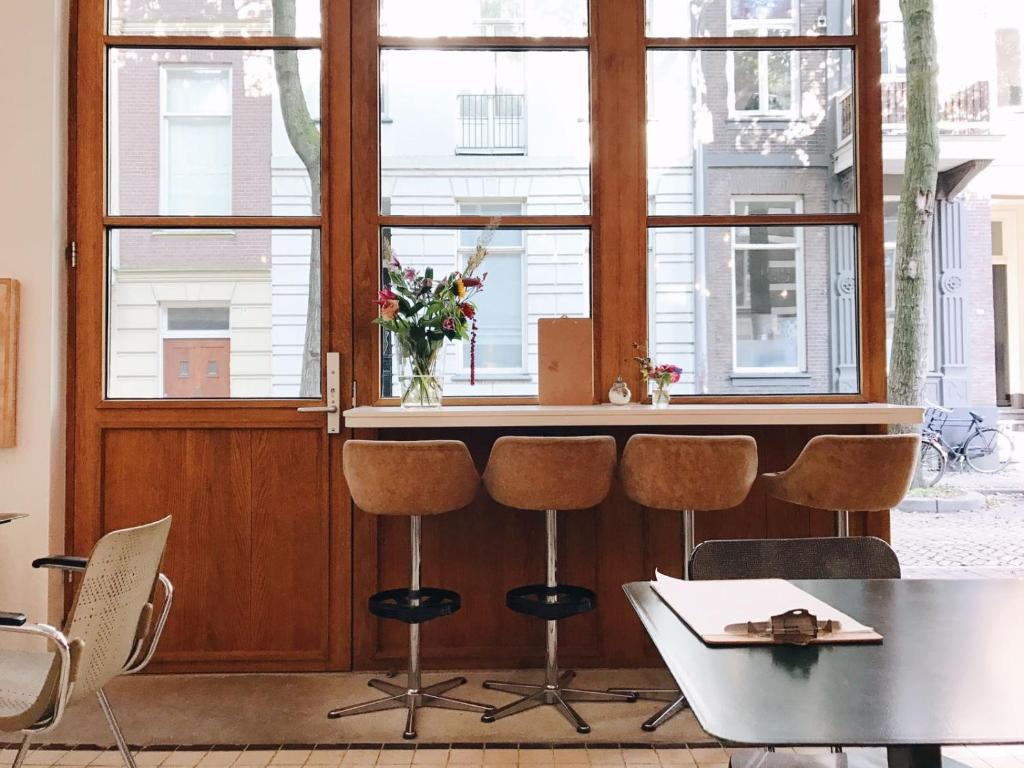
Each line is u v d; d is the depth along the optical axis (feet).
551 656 9.59
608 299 10.97
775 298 12.19
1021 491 27.61
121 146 11.05
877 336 10.96
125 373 10.96
